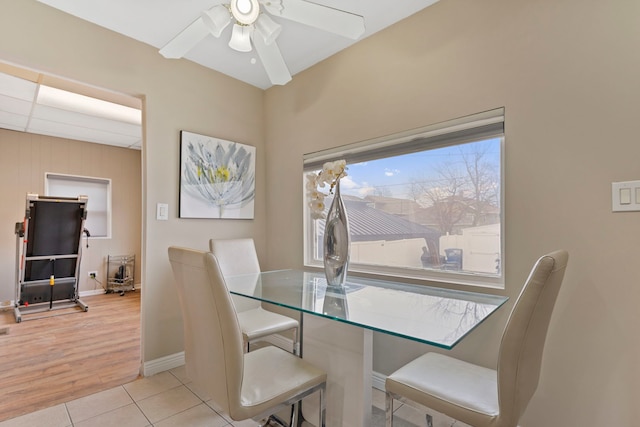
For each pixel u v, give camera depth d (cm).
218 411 182
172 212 239
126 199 530
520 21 159
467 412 108
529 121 157
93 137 469
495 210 174
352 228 238
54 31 188
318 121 256
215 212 262
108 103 341
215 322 113
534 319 100
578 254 143
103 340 300
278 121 290
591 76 140
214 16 144
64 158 473
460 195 187
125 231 528
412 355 196
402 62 205
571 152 145
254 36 160
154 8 190
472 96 175
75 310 403
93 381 218
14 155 435
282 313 283
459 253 187
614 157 135
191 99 251
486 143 177
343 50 238
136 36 218
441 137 187
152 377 222
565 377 145
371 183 227
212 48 236
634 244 131
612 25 136
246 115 289
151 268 227
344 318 125
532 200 156
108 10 191
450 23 183
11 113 366
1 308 408
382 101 215
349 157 234
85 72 199
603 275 137
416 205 204
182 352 242
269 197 298
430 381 124
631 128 132
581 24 143
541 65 153
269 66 179
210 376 120
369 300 155
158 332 230
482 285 173
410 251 207
